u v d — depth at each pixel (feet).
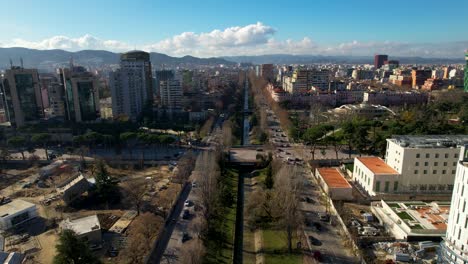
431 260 368.89
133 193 536.83
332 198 551.59
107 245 425.69
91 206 545.44
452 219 339.57
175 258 393.70
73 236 329.93
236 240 458.91
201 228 447.01
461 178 325.21
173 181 646.74
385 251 392.47
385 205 491.31
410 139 586.45
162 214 509.76
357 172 632.79
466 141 562.25
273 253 414.00
